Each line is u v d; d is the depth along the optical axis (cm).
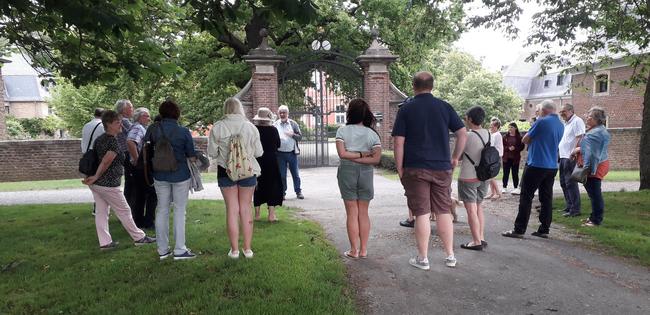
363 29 1892
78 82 778
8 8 516
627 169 2066
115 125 536
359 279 450
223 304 376
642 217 732
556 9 952
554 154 590
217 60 2105
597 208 672
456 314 377
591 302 403
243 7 539
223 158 482
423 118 450
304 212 796
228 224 491
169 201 508
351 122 495
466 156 536
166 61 807
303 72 1684
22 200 1077
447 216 478
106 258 521
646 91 1033
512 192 984
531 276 463
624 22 1063
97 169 540
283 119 843
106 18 506
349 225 509
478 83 3988
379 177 1313
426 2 1115
